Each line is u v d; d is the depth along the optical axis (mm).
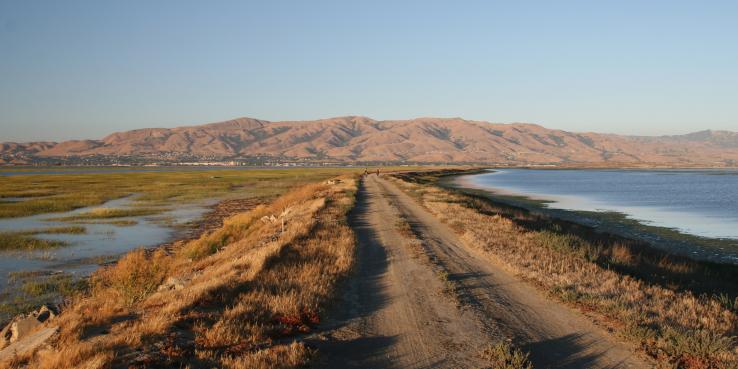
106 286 14766
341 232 20344
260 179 98125
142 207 43781
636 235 29000
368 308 10156
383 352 7625
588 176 132875
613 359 7297
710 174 153125
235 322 8344
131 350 7043
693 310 9570
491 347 7758
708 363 6992
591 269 13594
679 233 29984
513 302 10516
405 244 18297
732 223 34562
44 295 14781
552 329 8703
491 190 71125
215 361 6781
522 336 8352
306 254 14953
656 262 18250
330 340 8156
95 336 7895
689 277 15422
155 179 98312
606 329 8648
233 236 23797
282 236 18500
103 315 9195
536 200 53531
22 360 7254
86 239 26062
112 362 6547
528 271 13117
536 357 7402
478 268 14141
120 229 30047
